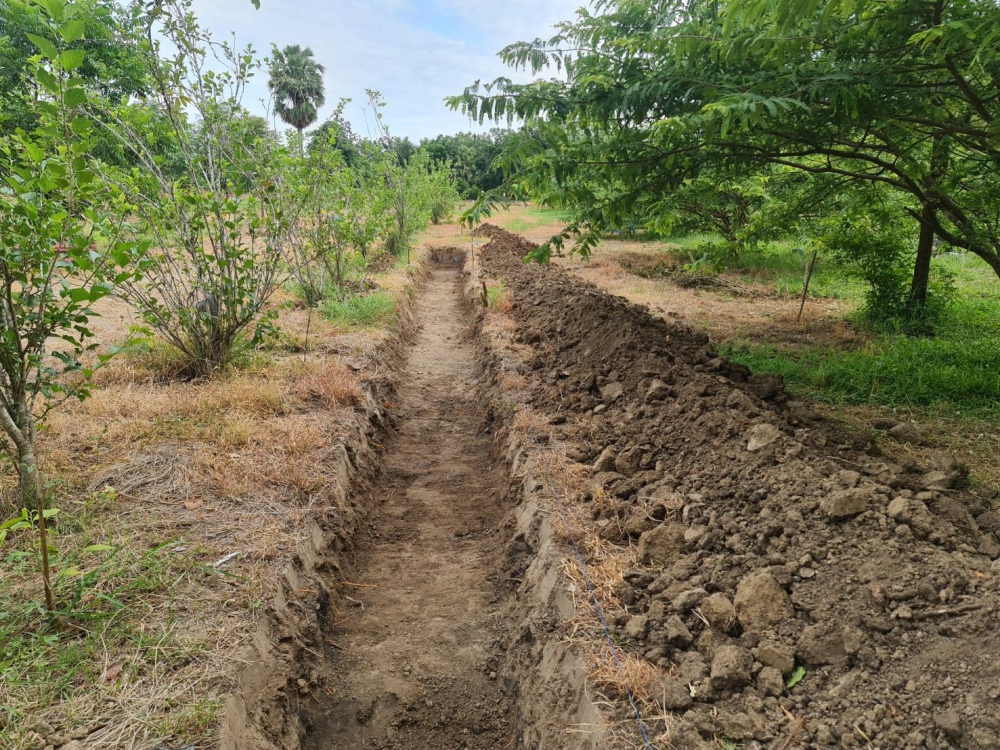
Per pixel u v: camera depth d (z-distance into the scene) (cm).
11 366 331
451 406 715
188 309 571
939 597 243
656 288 1220
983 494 373
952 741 198
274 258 637
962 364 628
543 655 307
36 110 440
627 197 623
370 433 569
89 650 260
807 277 910
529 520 409
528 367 688
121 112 560
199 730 232
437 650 357
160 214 564
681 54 444
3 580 292
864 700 222
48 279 338
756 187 1052
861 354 691
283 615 317
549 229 2362
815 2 319
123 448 430
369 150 1298
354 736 307
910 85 433
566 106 541
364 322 845
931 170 656
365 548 449
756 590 272
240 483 402
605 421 504
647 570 324
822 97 436
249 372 588
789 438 368
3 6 1150
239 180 609
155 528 351
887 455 415
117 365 578
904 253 917
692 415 436
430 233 2422
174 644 271
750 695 238
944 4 366
